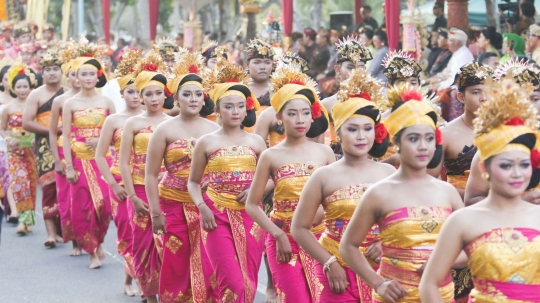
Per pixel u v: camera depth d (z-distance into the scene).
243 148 10.66
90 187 15.30
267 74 14.01
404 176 7.46
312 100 9.84
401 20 18.62
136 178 12.55
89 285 14.07
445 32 18.03
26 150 18.56
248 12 26.88
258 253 10.62
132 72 13.48
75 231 15.27
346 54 12.75
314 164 9.71
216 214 10.54
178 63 11.60
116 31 54.41
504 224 6.28
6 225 19.73
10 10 44.28
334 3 35.53
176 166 11.38
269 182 10.30
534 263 6.23
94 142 15.37
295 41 24.89
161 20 49.59
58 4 53.19
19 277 14.70
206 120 11.67
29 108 17.36
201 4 30.88
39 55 26.28
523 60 10.77
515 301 6.22
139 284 12.41
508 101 6.23
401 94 7.37
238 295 10.24
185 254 11.42
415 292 7.26
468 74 9.54
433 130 7.28
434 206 7.33
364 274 7.47
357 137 8.30
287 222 9.67
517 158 6.20
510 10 19.48
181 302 11.49
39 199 23.19
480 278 6.35
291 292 9.34
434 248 6.56
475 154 8.88
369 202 7.46
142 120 12.56
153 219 11.34
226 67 10.77
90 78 15.58
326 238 8.56
